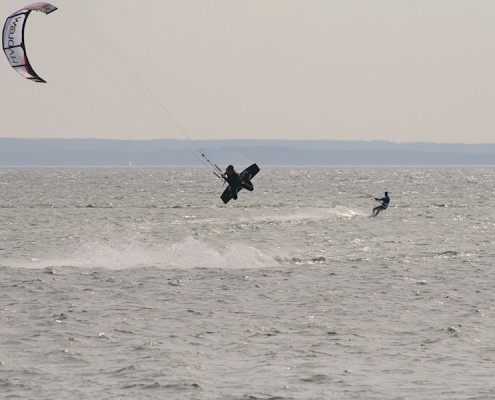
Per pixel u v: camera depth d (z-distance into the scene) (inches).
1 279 4847.4
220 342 3270.2
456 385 2672.2
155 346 3181.6
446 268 5428.2
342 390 2620.6
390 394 2576.3
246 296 4315.9
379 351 3134.8
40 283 4699.8
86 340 3289.9
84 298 4232.3
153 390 2610.7
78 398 2522.1
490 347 3203.7
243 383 2691.9
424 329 3518.7
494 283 4773.6
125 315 3796.8
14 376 2763.3
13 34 4448.8
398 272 5221.5
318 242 7185.0
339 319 3727.9
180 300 4195.4
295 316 3796.8
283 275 5064.0
